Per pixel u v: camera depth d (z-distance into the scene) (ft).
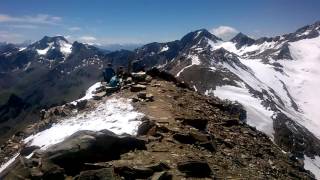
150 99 98.68
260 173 67.31
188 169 57.82
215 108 106.22
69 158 59.11
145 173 55.16
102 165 56.90
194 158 63.57
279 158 84.74
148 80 120.47
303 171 84.53
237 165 67.77
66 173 57.57
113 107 96.27
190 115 89.76
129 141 65.00
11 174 54.44
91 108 100.17
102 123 85.71
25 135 98.94
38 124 101.40
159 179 53.21
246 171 65.62
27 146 88.43
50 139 86.33
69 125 91.45
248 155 76.38
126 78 123.95
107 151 61.77
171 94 107.04
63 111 102.12
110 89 112.57
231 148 77.41
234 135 86.99
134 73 124.88
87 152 60.18
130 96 103.35
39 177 53.72
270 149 87.04
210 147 71.15
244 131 93.61
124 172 55.06
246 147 81.66
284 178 70.28
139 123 80.94
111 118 87.81
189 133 73.31
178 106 96.37
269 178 66.13
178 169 57.98
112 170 54.19
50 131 92.17
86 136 61.98
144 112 88.69
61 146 60.29
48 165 56.13
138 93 102.22
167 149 66.23
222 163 65.77
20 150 88.89
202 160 62.03
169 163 60.08
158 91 108.58
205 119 84.28
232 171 63.62
